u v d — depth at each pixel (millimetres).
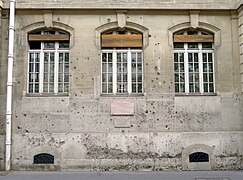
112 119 13555
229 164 13430
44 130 13484
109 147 13406
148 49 13977
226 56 14031
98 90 13719
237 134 13586
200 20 14109
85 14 14094
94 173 12625
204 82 14102
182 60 14180
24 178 11523
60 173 12625
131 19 14078
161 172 12844
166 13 14117
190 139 13508
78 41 13977
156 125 13555
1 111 13508
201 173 12539
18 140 13406
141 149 13406
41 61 14078
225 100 13781
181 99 13727
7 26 13984
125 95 13836
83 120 13531
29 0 13961
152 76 13836
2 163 13281
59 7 13867
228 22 14125
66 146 13391
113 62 14125
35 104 13609
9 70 13539
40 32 14117
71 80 13758
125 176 11938
